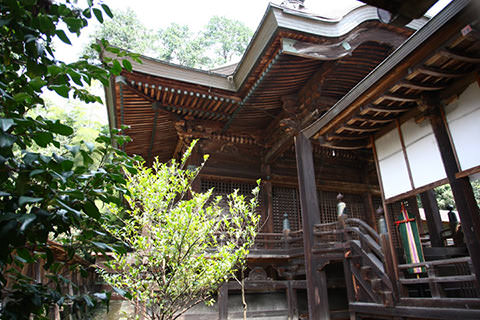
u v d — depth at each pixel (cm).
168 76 923
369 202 1393
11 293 178
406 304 513
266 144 1260
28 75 201
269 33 806
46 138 182
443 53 423
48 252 185
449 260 468
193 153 1158
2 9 179
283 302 973
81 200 190
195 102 1027
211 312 862
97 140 212
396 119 635
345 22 840
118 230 462
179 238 446
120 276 471
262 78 905
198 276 479
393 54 470
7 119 148
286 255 991
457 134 503
